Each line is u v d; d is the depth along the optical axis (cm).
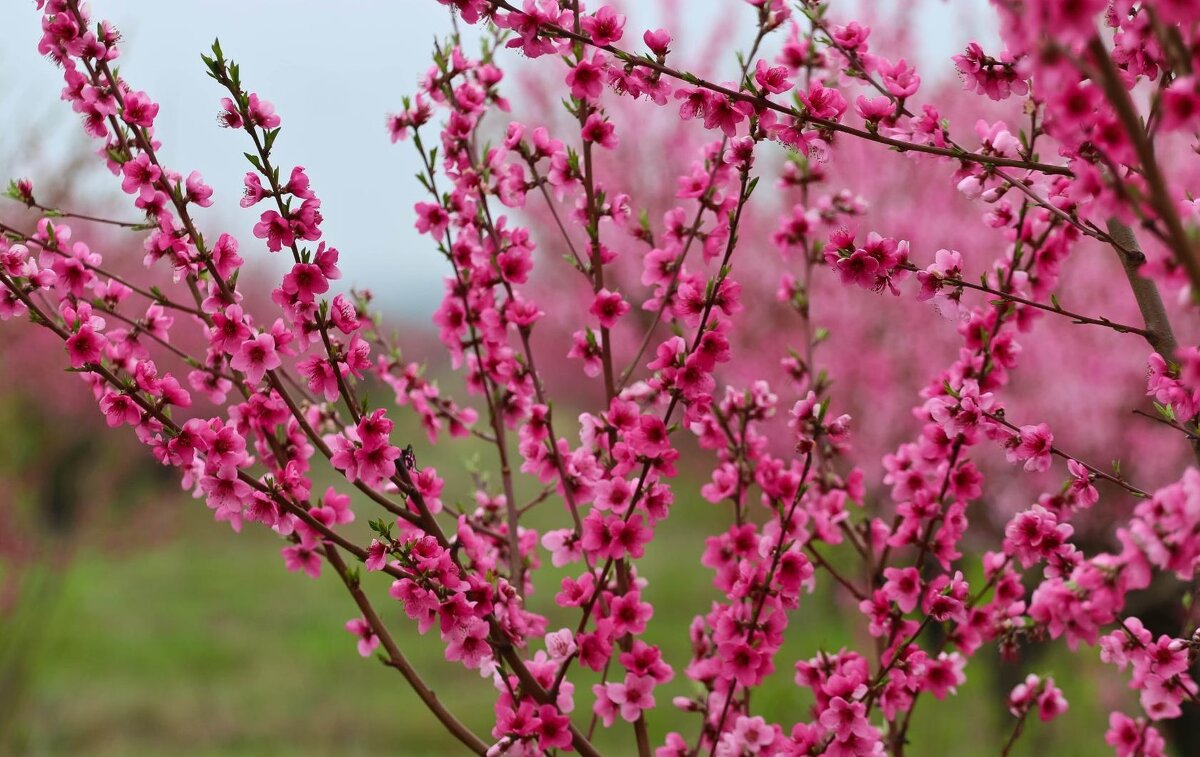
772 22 250
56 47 250
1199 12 217
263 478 246
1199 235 219
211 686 871
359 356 246
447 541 247
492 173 268
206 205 253
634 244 834
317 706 830
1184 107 220
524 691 253
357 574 256
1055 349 628
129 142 253
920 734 535
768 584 253
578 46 251
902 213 664
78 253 256
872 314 702
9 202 548
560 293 1013
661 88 248
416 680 255
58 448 874
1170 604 498
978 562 481
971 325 262
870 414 690
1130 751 259
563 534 262
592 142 266
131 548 902
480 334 274
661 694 762
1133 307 624
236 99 243
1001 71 244
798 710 611
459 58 268
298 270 244
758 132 248
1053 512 251
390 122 266
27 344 734
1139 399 627
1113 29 239
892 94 248
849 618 657
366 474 245
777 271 760
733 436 271
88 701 823
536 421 267
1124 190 222
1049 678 268
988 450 612
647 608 256
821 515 272
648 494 253
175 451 246
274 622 1064
